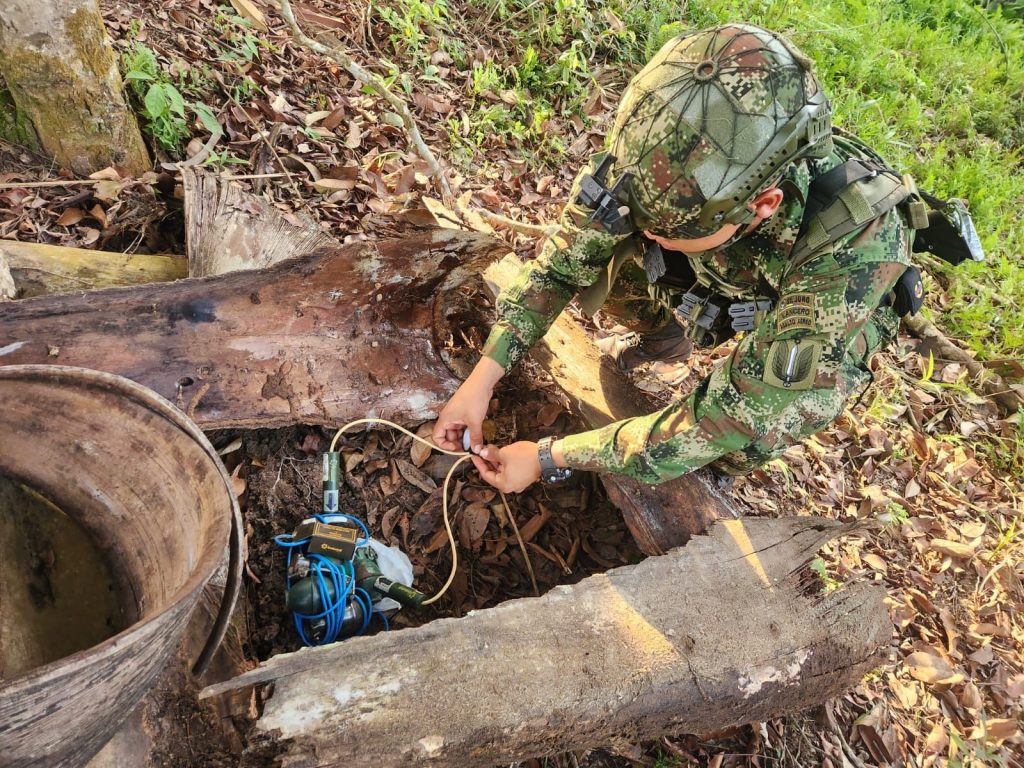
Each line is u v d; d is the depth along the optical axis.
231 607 1.24
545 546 2.23
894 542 2.68
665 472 1.74
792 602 1.87
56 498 1.38
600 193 1.47
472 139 3.42
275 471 2.08
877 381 3.20
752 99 1.35
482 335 2.50
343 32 3.46
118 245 2.42
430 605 2.03
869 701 2.20
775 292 1.68
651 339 2.44
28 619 1.28
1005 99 5.39
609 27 4.27
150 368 1.86
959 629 2.50
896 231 1.58
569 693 1.57
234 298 1.97
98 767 1.24
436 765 1.46
